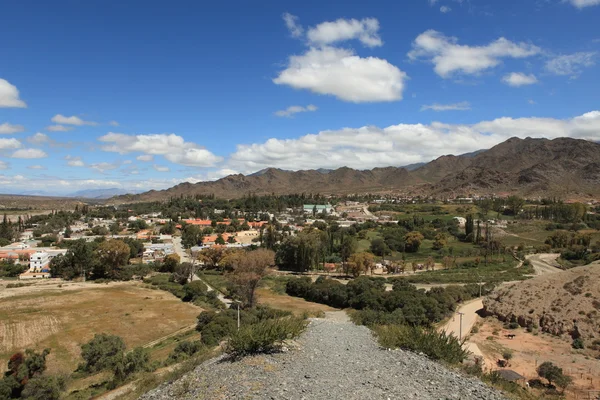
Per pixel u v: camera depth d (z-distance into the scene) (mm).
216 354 24188
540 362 44562
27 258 127562
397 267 113438
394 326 30953
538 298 62625
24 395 34000
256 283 71000
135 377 33375
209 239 169500
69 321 64438
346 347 23125
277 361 18984
